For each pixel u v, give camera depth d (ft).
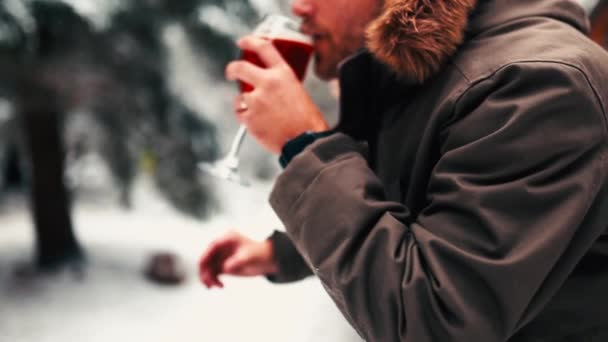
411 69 2.30
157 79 10.69
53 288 11.47
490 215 1.91
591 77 2.04
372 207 2.08
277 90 2.39
